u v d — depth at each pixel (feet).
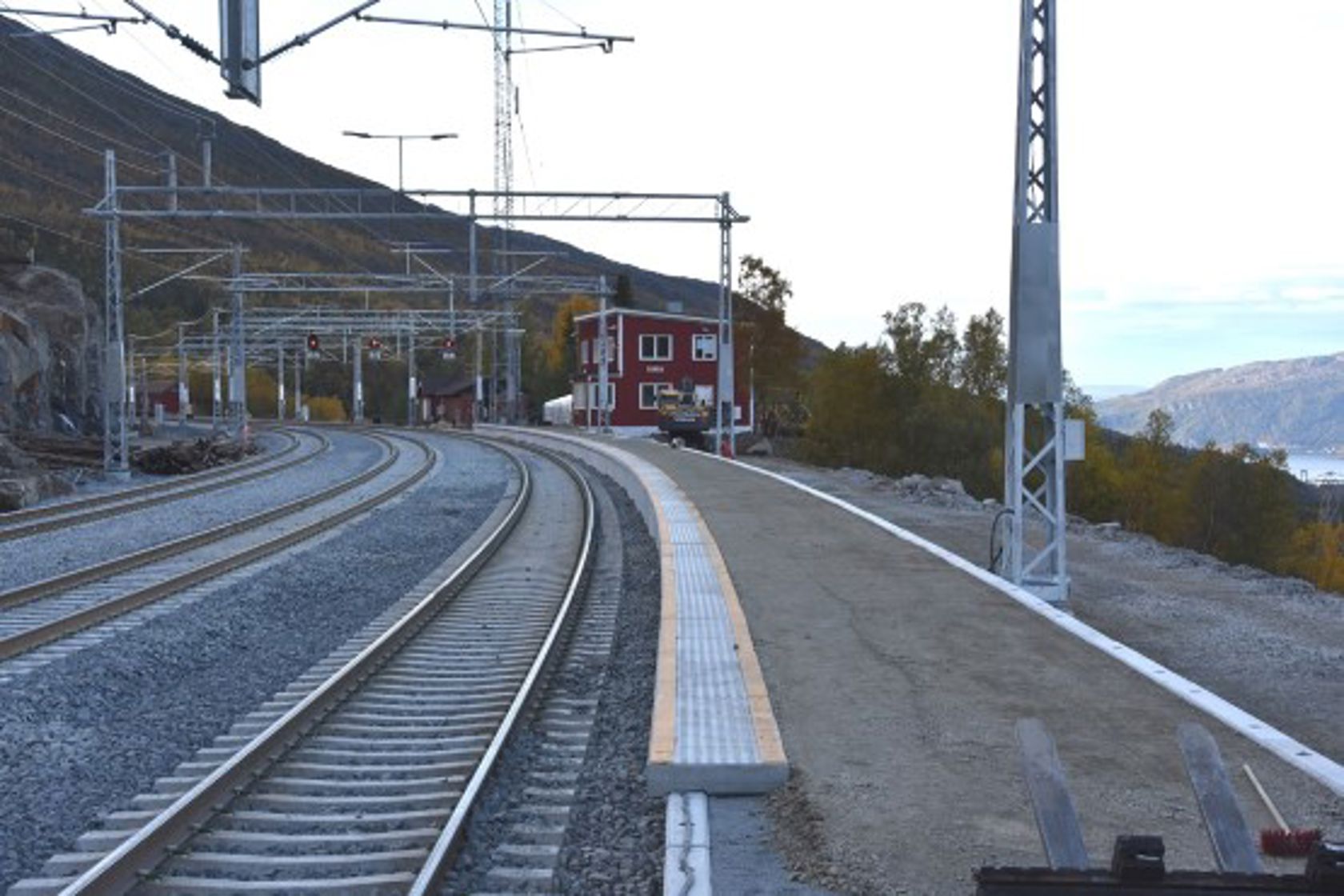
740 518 62.75
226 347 306.35
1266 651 41.09
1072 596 52.65
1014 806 19.38
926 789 20.18
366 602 49.47
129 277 428.15
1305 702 33.96
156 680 34.96
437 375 462.60
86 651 37.60
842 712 24.93
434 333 295.28
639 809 22.72
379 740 28.71
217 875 20.11
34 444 135.54
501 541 69.67
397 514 85.51
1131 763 21.39
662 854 20.16
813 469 127.13
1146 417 247.70
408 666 37.04
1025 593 39.34
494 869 20.01
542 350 411.34
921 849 17.65
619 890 18.88
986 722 24.18
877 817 18.93
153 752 27.50
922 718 24.44
